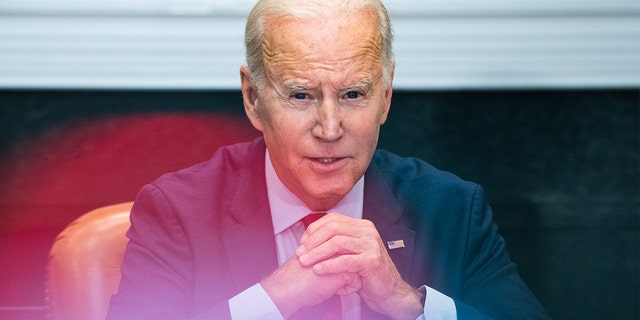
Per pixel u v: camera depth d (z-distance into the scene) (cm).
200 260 543
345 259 508
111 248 576
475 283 560
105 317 555
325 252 511
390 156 604
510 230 884
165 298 533
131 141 950
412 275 552
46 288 576
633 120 1002
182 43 1047
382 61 504
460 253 561
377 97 501
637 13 1055
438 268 555
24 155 929
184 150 939
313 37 486
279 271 517
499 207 900
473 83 1048
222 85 1041
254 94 523
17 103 997
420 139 965
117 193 893
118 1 1041
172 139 954
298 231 557
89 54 1037
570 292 832
